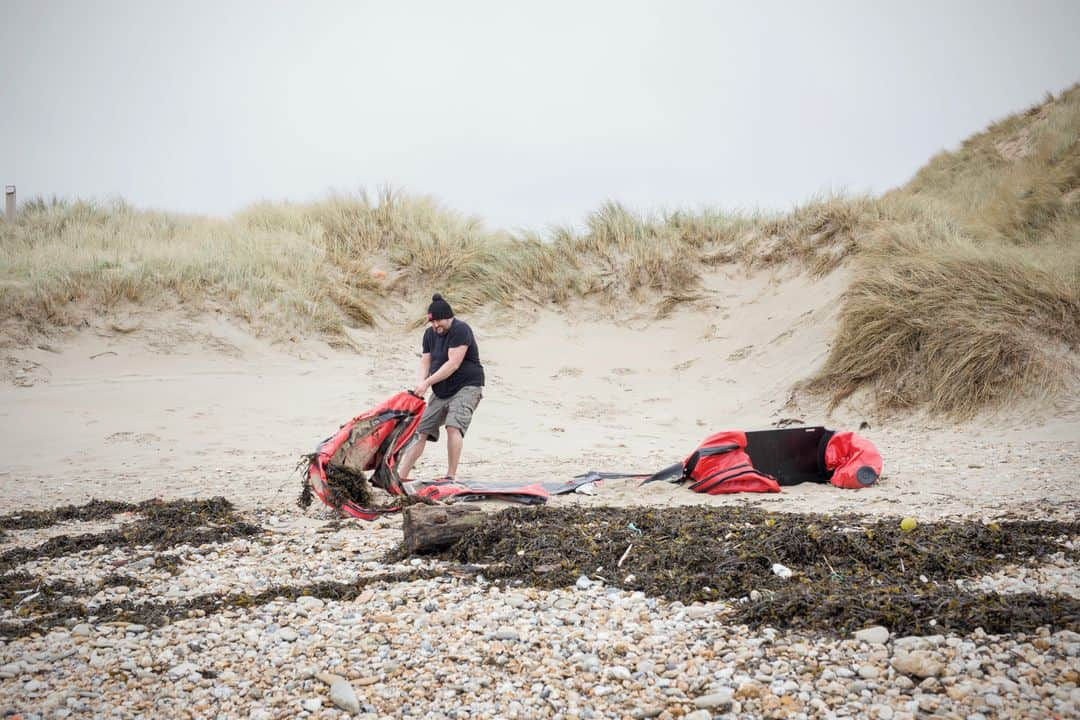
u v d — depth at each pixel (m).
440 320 7.52
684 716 3.16
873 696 3.21
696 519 5.85
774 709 3.16
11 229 17.84
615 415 12.70
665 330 16.05
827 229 16.41
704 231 17.67
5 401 11.42
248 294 15.25
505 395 13.35
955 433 10.25
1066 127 20.95
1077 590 4.18
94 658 3.77
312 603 4.46
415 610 4.36
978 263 12.37
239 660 3.77
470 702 3.33
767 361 13.99
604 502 7.03
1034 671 3.28
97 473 8.58
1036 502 6.32
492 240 18.75
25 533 6.19
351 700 3.30
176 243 17.55
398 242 18.52
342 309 16.36
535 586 4.70
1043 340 10.98
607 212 18.44
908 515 6.04
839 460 7.75
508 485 7.29
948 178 24.55
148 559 5.35
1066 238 15.38
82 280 14.36
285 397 12.20
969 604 3.88
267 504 7.12
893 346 11.72
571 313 16.66
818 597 4.11
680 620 4.09
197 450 9.72
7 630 4.12
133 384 12.39
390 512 6.66
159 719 3.23
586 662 3.61
